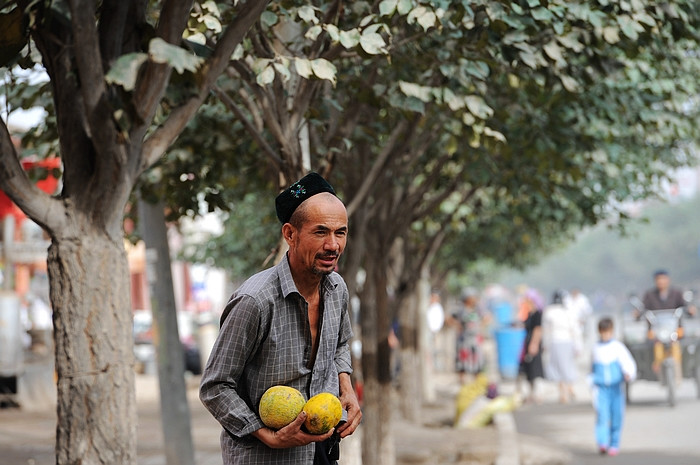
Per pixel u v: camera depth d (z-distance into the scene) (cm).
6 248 2647
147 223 1262
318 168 893
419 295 2323
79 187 578
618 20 788
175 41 564
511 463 1393
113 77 456
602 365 1544
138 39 570
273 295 477
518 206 1463
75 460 572
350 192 1098
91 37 531
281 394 471
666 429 1784
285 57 688
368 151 1067
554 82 897
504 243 2458
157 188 1019
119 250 586
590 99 1003
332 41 754
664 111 1111
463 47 816
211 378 476
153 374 3562
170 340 1266
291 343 482
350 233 1116
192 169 1010
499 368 3152
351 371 523
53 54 568
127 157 572
